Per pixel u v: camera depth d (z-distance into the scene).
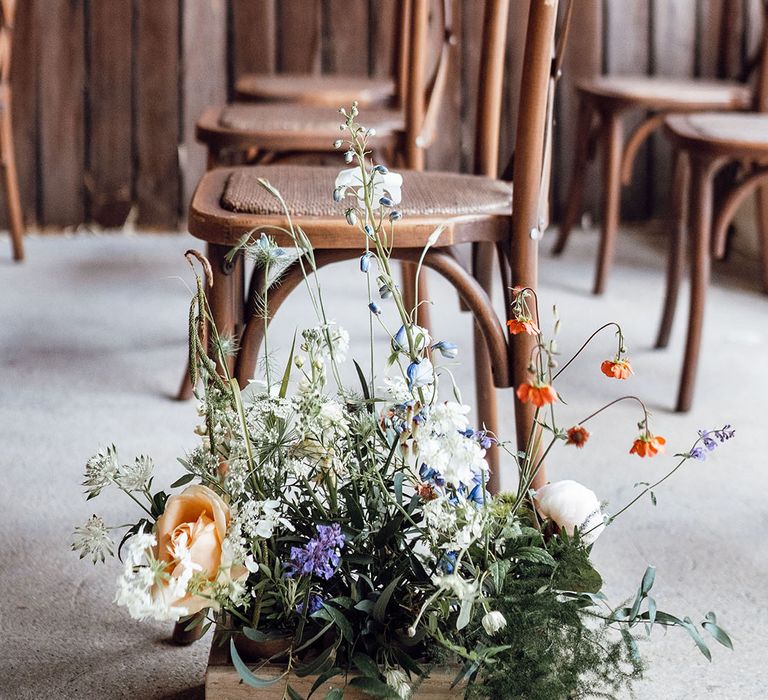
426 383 1.04
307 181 1.39
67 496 1.66
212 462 1.09
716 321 2.57
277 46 3.24
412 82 1.97
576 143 2.95
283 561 1.09
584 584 1.08
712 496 1.70
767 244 2.75
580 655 1.03
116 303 2.62
